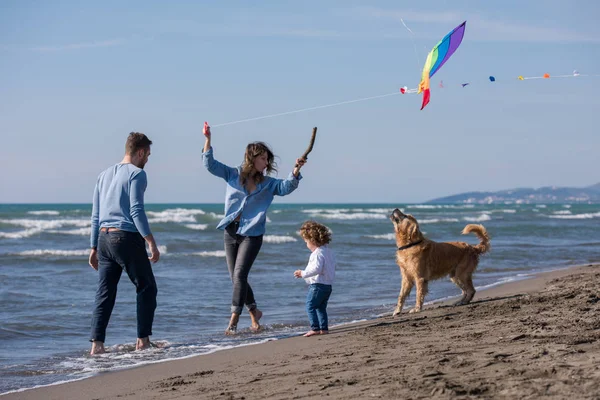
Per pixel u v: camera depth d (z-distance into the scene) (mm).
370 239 28062
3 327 8523
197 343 7469
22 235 29828
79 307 10188
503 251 20938
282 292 12016
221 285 12938
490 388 3779
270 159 7848
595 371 3930
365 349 5895
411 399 3736
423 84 5945
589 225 41094
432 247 9164
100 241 7102
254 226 7836
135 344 7543
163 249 23312
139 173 7082
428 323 7457
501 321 6730
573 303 7684
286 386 4523
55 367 6348
